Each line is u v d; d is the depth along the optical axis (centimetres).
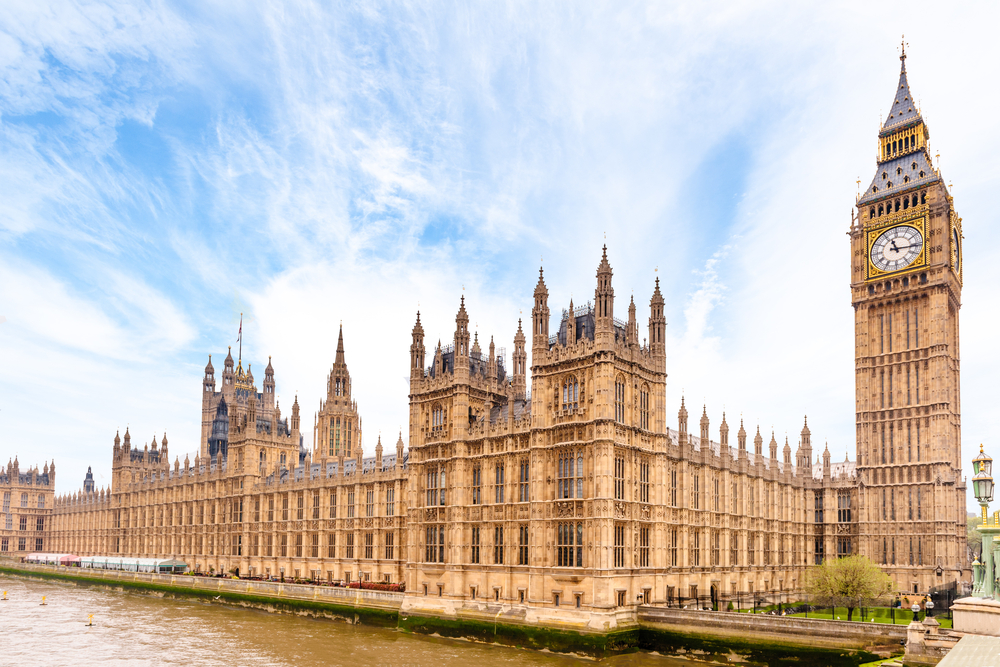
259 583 11425
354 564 11962
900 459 10969
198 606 11881
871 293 11594
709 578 8831
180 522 16525
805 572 10975
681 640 6981
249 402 14925
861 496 11156
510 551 8112
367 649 7656
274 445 15312
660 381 8350
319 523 12744
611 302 7725
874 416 11338
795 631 6284
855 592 8262
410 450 9419
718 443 11688
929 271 11012
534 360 8225
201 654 7475
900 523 10800
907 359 11112
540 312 8262
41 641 8331
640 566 7738
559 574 7525
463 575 8538
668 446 8594
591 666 6688
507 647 7675
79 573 16000
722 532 9300
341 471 12594
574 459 7712
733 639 6638
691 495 8850
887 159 11875
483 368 9756
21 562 18812
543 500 7875
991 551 4381
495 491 8438
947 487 10456
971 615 4200
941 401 10669
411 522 9219
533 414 8094
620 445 7631
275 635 8650
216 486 15488
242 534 14538
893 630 5756
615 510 7438
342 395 17662
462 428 8806
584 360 7788
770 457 10775
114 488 19300
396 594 9219
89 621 9600
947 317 11069
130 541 18262
